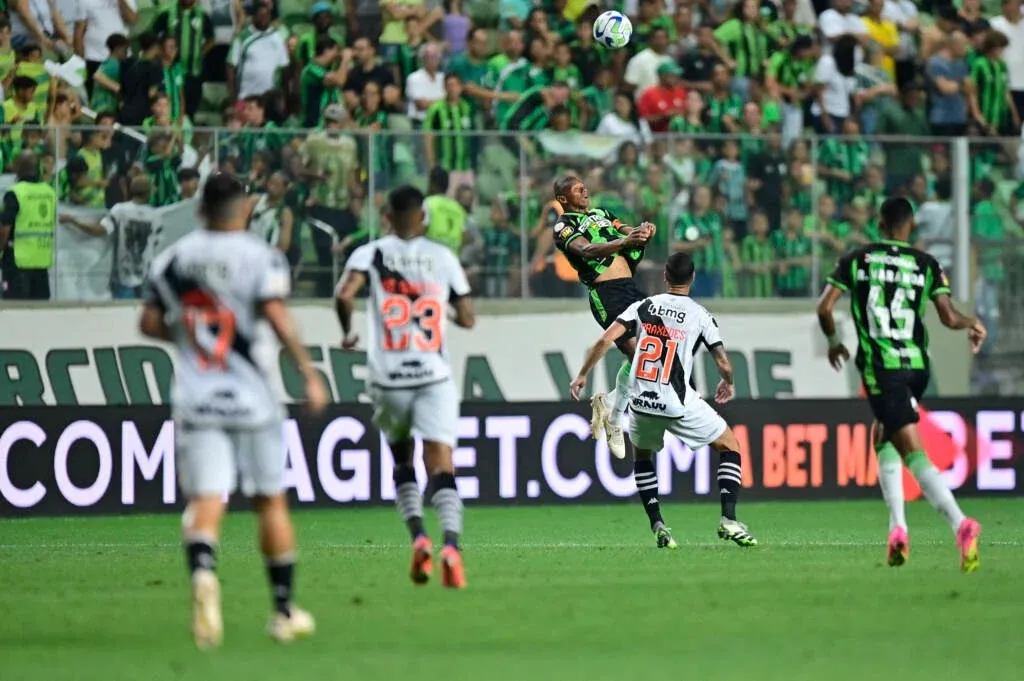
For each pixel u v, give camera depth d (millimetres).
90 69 61188
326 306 55344
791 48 66438
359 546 40312
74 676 19438
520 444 54344
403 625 24047
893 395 31234
